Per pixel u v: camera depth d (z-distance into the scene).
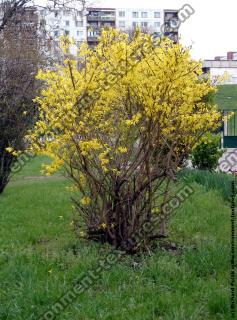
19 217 8.52
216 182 10.20
